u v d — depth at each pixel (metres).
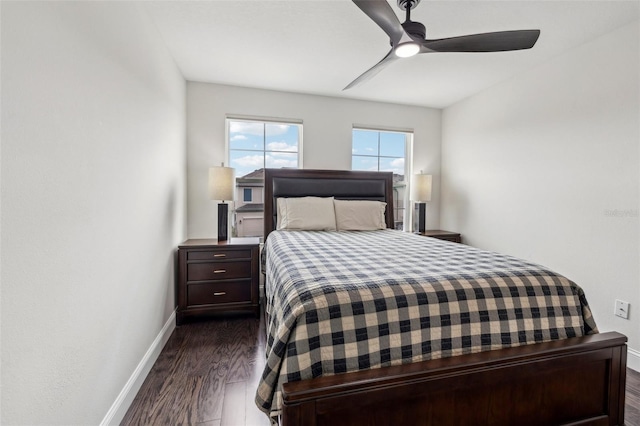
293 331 1.06
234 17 2.00
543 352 1.17
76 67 1.13
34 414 0.90
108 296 1.38
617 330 2.08
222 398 1.64
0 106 0.78
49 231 0.97
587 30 2.12
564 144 2.46
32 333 0.90
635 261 1.99
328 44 2.36
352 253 1.81
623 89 2.05
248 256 2.82
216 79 3.08
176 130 2.71
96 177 1.28
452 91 3.37
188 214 3.21
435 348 1.15
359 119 3.69
